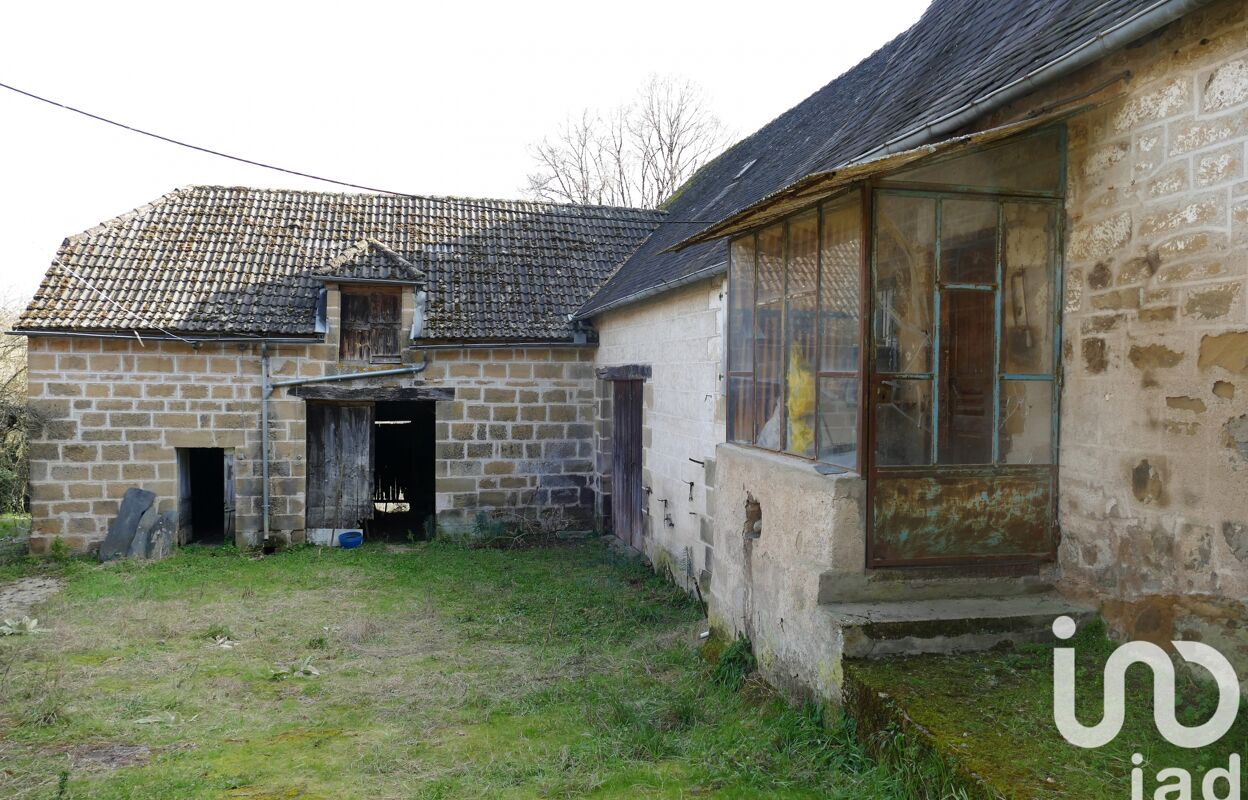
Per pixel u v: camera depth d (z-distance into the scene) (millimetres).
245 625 7496
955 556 4543
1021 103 4512
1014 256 4551
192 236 12055
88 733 5000
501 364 11711
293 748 4789
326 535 11281
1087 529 4367
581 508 12023
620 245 13844
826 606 4449
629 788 4074
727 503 6195
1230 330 3531
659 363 9398
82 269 11062
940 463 4527
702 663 6027
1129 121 4062
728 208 9570
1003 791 2959
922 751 3418
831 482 4457
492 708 5379
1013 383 4566
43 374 10352
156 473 10664
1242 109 3475
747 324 6141
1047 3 5203
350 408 11367
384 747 4770
